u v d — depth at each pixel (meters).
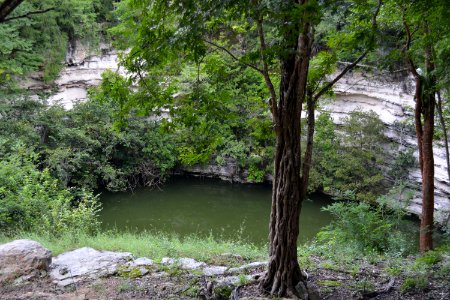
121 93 5.73
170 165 23.38
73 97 24.38
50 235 10.70
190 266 7.26
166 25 5.46
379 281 6.48
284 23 4.01
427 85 10.06
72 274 6.79
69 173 19.50
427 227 10.53
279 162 5.53
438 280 6.35
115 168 22.14
